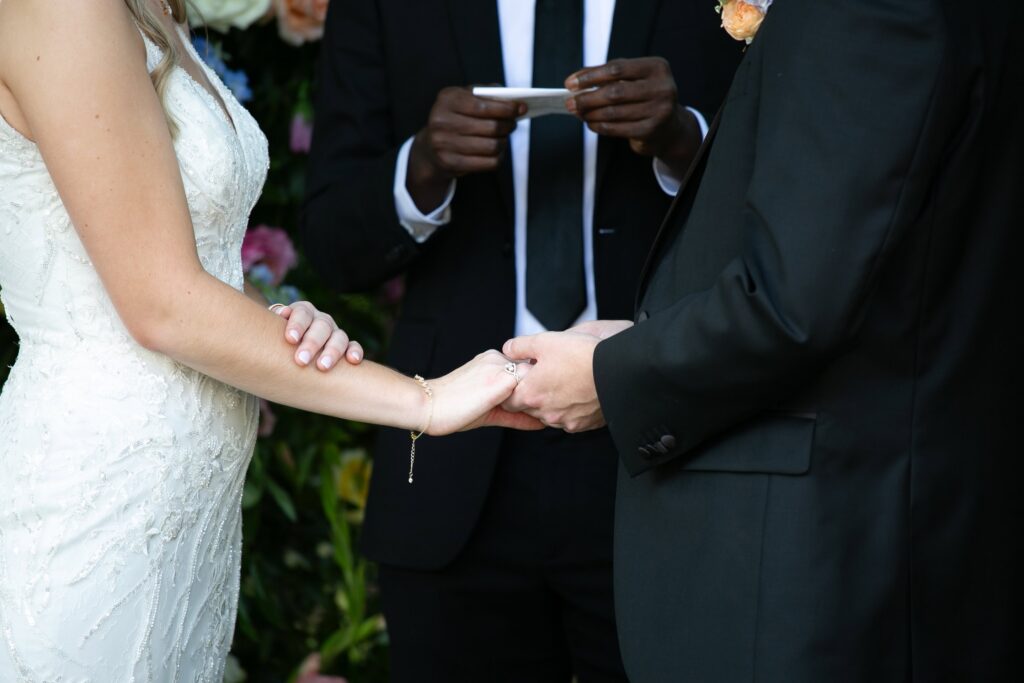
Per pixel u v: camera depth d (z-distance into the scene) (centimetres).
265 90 411
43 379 240
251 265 399
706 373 211
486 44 319
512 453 311
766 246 204
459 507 311
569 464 309
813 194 198
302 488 430
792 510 211
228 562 270
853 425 212
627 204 313
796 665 206
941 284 212
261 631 427
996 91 209
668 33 318
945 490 214
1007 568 222
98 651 239
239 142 253
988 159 213
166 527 244
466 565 316
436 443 315
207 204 242
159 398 241
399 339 326
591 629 319
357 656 438
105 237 223
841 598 208
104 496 237
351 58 338
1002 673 221
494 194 318
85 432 237
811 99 201
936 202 207
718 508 219
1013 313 221
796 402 215
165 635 248
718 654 215
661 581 225
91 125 218
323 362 244
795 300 199
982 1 212
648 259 245
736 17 233
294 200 417
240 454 261
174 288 226
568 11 315
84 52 217
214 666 269
